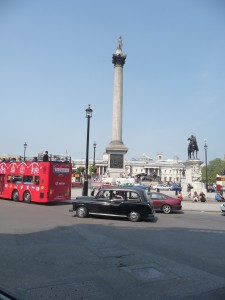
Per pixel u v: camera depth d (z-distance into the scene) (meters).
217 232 16.67
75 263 9.66
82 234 14.38
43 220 18.77
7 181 33.19
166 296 7.24
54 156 33.19
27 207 26.75
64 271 8.86
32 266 9.25
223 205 28.98
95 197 21.30
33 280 8.05
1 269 8.90
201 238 14.63
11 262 9.59
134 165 181.25
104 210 20.64
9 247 11.44
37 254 10.59
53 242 12.50
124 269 9.15
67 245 12.02
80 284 7.85
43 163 30.23
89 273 8.73
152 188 72.12
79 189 56.66
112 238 13.78
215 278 8.58
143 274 8.75
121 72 71.19
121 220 20.61
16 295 6.98
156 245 12.65
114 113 69.19
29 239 12.95
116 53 70.81
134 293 7.38
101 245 12.18
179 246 12.59
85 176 34.50
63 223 17.77
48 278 8.23
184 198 45.16
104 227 16.98
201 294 7.39
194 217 24.72
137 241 13.35
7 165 33.53
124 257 10.47
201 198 41.91
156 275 8.70
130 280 8.24
